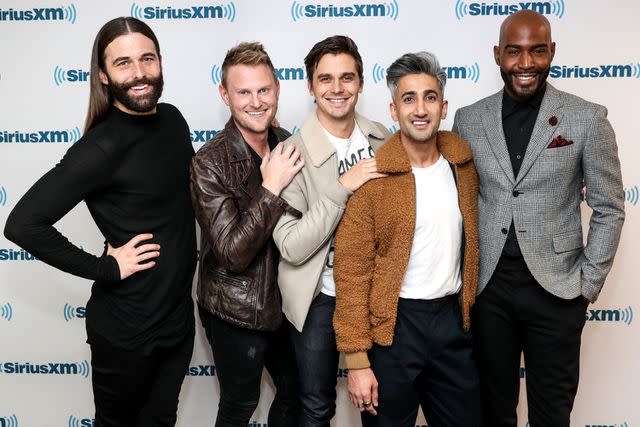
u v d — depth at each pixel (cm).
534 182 167
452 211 161
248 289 171
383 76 224
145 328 169
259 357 180
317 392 175
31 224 153
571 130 165
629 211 224
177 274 172
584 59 219
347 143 177
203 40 224
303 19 222
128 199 163
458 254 164
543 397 178
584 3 216
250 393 183
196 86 227
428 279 160
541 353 176
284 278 171
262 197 161
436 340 162
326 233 159
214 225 164
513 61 168
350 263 159
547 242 169
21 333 245
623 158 222
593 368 235
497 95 182
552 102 169
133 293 167
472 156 175
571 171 167
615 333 232
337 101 168
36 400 248
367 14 221
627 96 219
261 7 222
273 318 174
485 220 174
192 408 247
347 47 167
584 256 173
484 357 182
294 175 165
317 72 168
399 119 158
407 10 220
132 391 175
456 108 225
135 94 159
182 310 179
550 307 172
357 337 158
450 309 165
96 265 161
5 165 233
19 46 227
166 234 170
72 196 156
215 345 182
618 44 217
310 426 176
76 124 230
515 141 174
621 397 235
